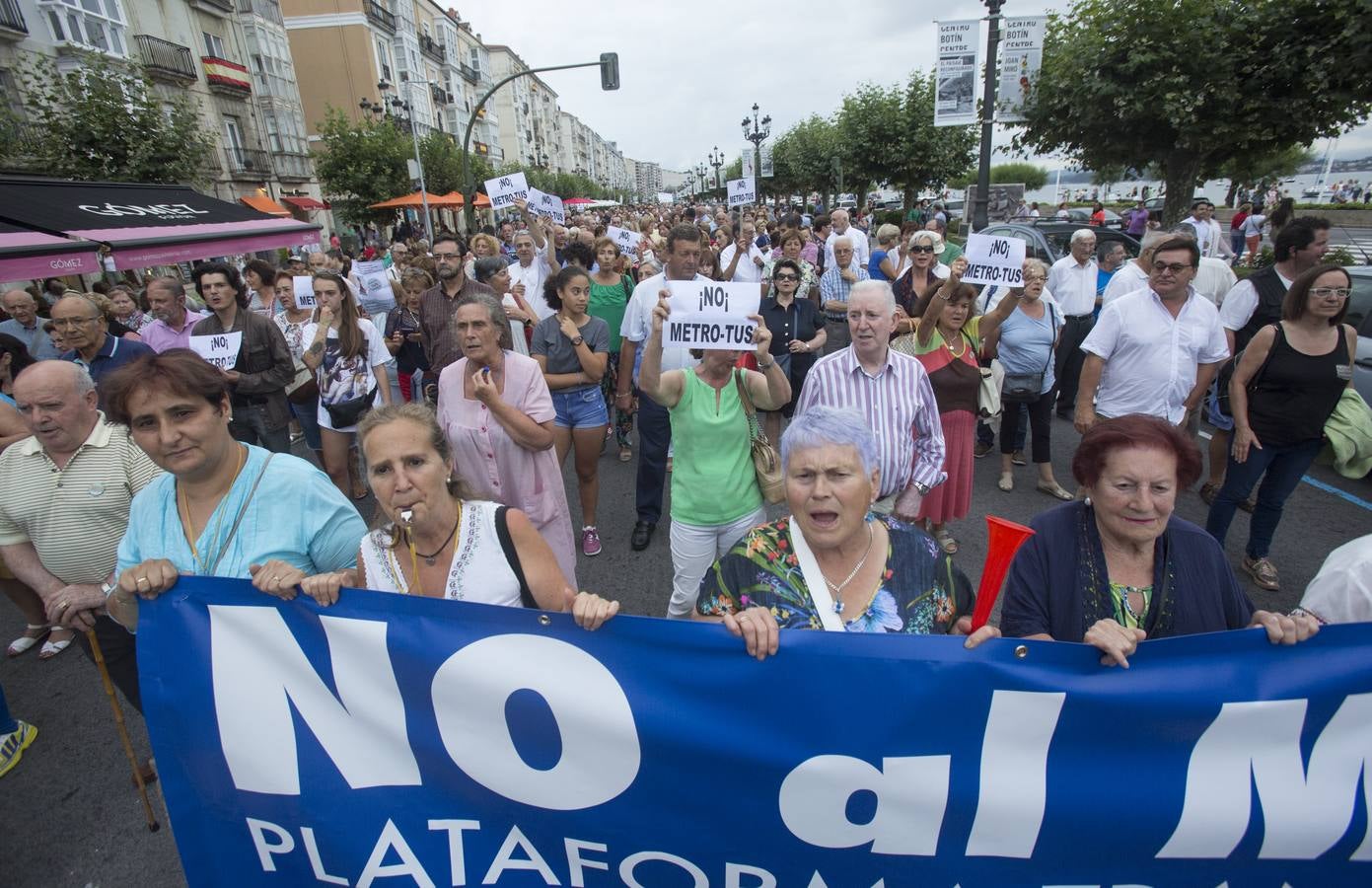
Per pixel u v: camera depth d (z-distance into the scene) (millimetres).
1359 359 5379
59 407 2426
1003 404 5422
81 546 2568
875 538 1917
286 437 5328
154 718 1854
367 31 39344
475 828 1812
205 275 4738
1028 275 4867
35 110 13805
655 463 4785
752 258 8453
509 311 5508
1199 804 1618
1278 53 9469
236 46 27203
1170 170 11453
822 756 1658
